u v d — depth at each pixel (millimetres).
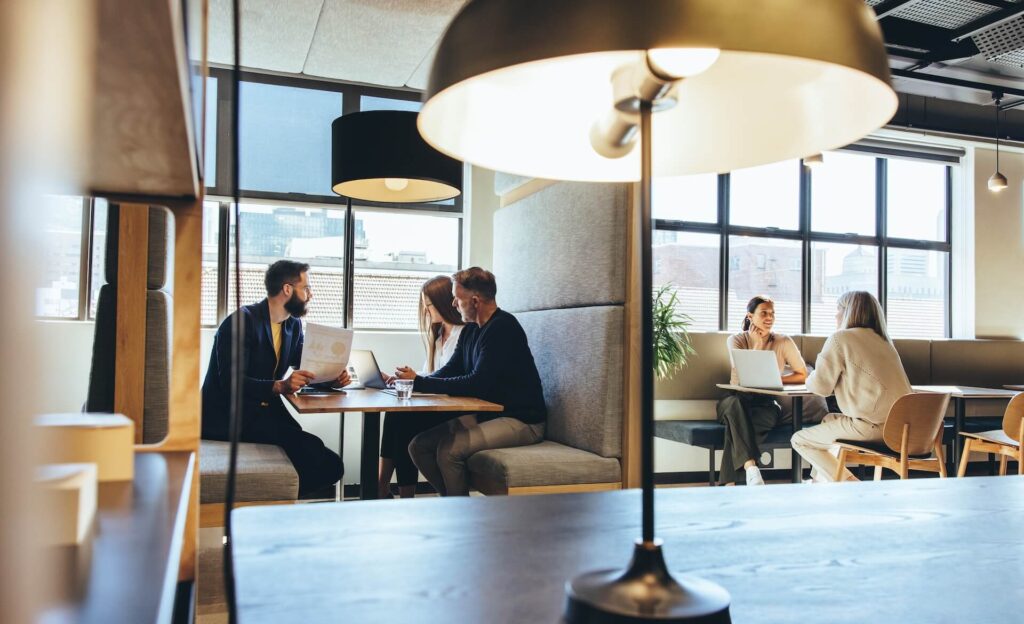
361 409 2711
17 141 115
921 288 6977
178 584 1194
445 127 898
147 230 2240
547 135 1001
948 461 5953
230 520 738
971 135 6746
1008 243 7094
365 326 5055
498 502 1107
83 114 168
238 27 779
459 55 660
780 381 4594
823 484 1282
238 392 748
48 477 142
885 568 843
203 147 1198
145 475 942
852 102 844
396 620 652
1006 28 4953
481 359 3297
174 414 1203
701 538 942
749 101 950
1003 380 6633
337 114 4992
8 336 111
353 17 3914
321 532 924
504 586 747
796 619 689
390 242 5117
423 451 3445
